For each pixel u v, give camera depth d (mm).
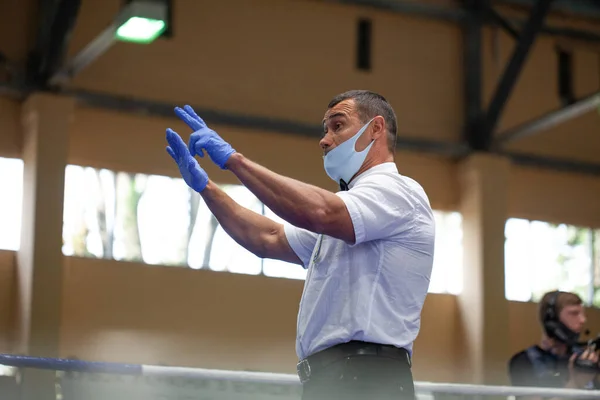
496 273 14320
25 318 11812
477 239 14367
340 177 3066
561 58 16031
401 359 2816
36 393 3928
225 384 4574
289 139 13844
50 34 11859
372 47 14625
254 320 13500
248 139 13586
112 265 12812
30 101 12125
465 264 14516
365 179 2932
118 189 15828
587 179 15898
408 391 2809
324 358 2818
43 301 11773
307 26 14211
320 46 14242
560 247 16172
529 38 14031
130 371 3553
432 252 2947
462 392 4164
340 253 2887
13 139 12305
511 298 15570
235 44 13695
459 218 14867
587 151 15797
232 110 13523
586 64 16109
